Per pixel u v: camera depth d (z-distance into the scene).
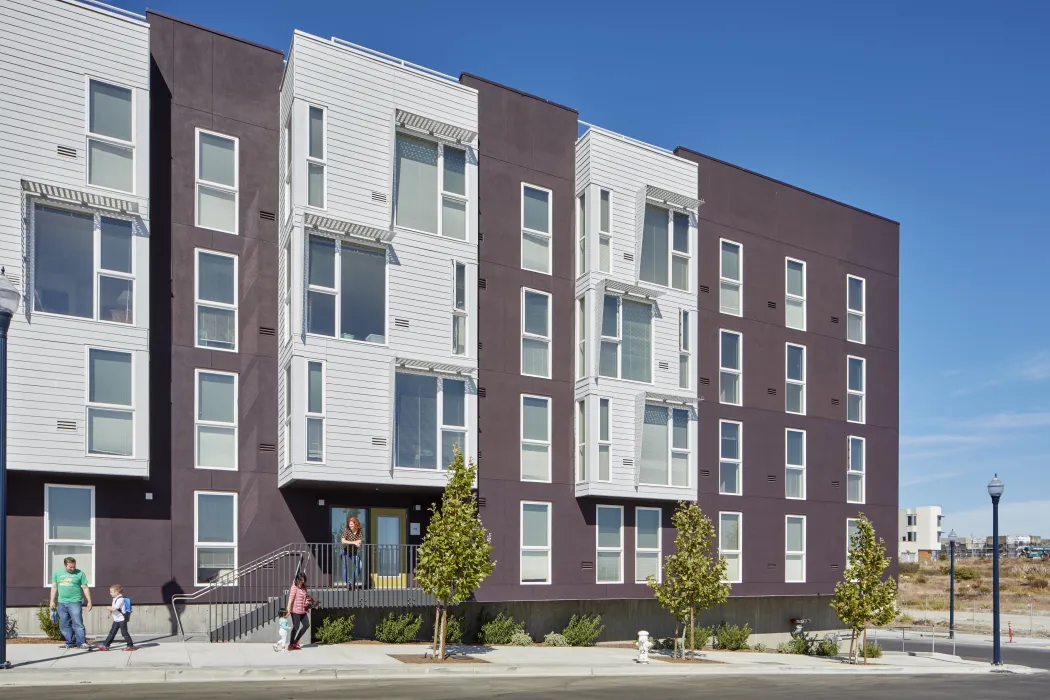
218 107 21.56
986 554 113.50
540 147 25.45
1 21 18.05
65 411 18.02
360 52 21.97
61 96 18.56
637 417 25.31
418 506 23.02
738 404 28.66
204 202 21.14
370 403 20.83
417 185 22.62
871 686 19.28
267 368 21.42
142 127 19.53
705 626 27.94
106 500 19.12
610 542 25.31
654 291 26.02
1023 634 44.12
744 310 29.22
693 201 27.31
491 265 24.06
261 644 18.91
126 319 19.05
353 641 20.80
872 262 33.31
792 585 29.06
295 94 20.69
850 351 32.12
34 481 18.41
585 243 25.42
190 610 19.73
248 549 20.59
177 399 20.17
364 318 21.14
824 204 32.06
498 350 23.89
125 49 19.47
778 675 21.00
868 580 25.34
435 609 22.69
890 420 33.03
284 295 21.20
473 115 23.77
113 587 17.27
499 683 16.20
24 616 18.19
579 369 25.23
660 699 14.98
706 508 27.31
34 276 18.05
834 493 30.84
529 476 24.08
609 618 25.97
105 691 13.18
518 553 23.45
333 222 20.48
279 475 21.06
